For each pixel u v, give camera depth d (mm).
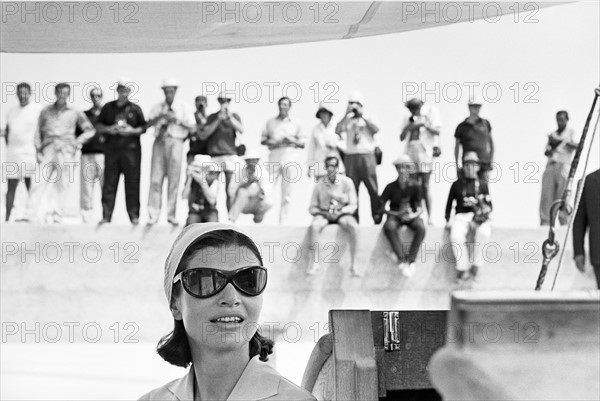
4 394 9891
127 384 10430
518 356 1263
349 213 15594
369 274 15594
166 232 15422
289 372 9844
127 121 15633
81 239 15211
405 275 15516
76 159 15875
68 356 11859
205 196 15484
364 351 2289
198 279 2465
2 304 14906
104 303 15148
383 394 2359
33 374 10812
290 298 15375
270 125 16297
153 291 15234
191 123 15727
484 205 15578
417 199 15695
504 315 1271
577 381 1252
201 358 2572
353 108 16094
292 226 15492
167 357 2664
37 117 15852
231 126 15820
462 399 1283
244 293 2477
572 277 15008
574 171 3195
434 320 2404
